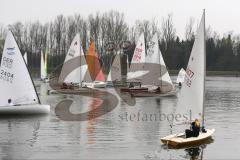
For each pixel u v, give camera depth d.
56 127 55.94
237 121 63.06
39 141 46.31
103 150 42.09
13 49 66.19
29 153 40.62
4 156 39.44
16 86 66.31
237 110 78.19
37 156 39.50
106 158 39.00
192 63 47.62
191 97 47.72
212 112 74.81
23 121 61.06
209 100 100.19
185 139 44.72
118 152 41.34
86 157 39.28
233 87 152.75
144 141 46.72
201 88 47.50
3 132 51.94
